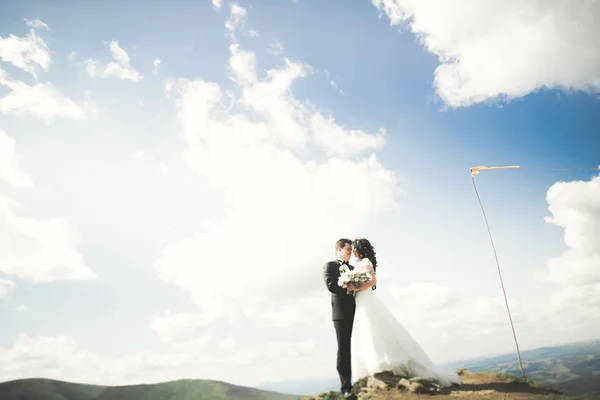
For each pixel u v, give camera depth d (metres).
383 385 6.67
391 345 7.19
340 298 7.59
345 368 7.23
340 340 7.37
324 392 7.77
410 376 7.00
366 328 7.38
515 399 5.71
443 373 7.06
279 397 57.69
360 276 7.37
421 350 7.36
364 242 8.05
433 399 5.92
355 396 6.87
